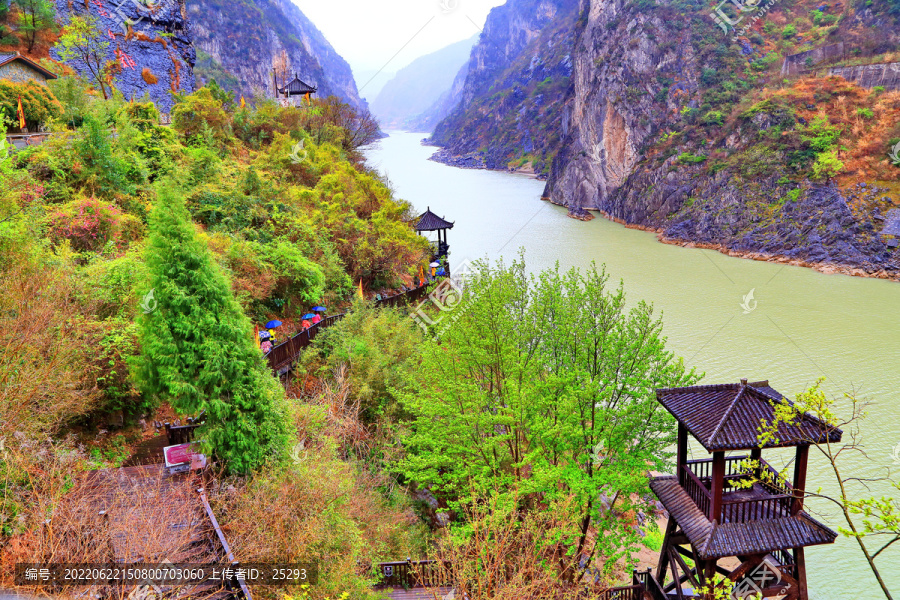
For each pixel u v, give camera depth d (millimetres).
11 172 21047
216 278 14352
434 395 19688
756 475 13742
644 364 18312
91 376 15109
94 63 47781
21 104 28578
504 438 18344
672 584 16312
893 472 29156
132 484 13586
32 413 12297
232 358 14133
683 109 111875
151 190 27281
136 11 57344
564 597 15445
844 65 100375
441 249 43906
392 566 16734
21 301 13070
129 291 17203
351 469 17656
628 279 67500
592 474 17703
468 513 18000
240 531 12164
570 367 19172
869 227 76500
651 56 119312
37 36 43875
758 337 47781
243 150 41906
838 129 88625
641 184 108688
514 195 143500
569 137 141625
